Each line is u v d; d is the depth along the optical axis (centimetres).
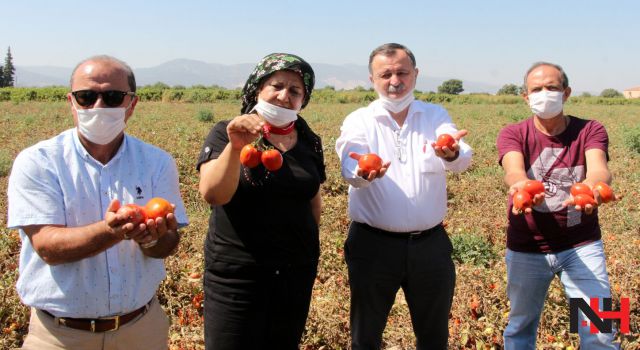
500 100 6188
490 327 449
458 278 542
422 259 337
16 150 1349
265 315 298
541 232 347
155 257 258
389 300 350
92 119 235
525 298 362
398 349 430
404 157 337
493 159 1380
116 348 255
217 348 298
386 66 332
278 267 292
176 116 2694
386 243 338
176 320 475
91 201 246
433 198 337
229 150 265
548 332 452
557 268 349
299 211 299
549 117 339
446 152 308
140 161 262
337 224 763
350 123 350
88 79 236
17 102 4128
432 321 349
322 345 436
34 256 246
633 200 949
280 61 285
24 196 234
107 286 246
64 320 246
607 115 3619
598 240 345
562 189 342
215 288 297
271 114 289
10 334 438
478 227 765
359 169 301
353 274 349
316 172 310
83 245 221
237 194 288
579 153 342
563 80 336
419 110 345
